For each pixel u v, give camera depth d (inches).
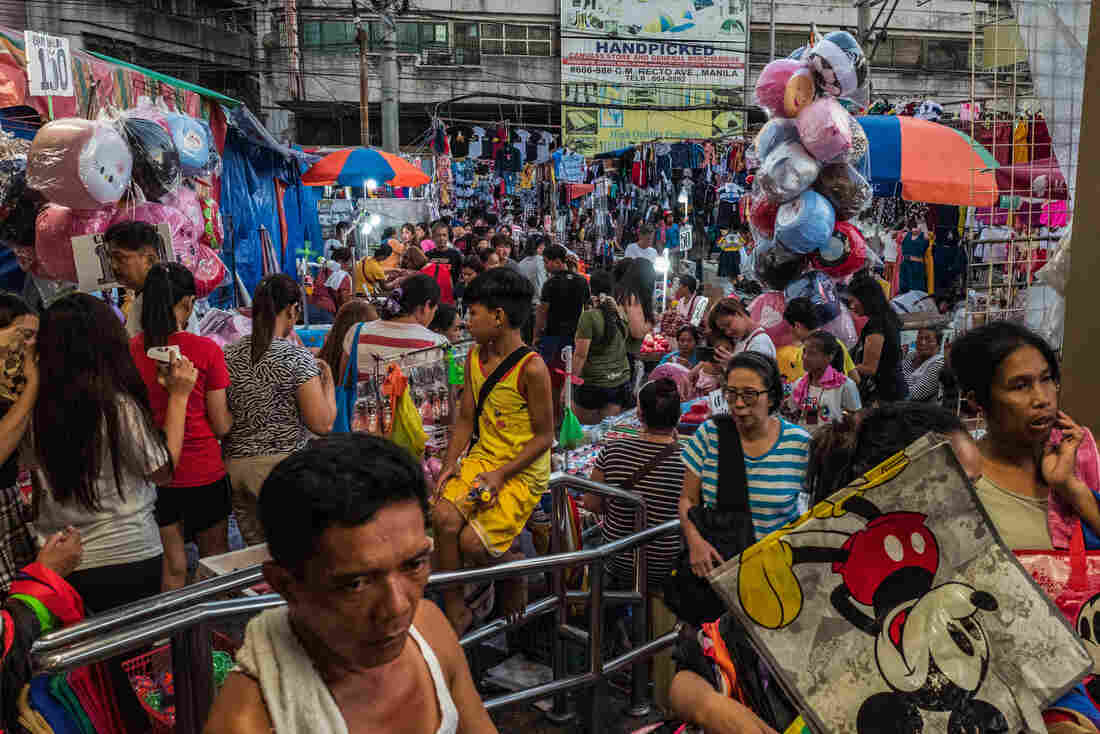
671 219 648.4
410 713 43.5
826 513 51.4
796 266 236.5
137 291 139.3
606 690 128.5
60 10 965.2
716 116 1339.8
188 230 220.2
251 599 80.4
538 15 1343.5
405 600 38.1
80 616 77.7
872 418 60.5
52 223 193.9
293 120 1314.0
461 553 124.9
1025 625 50.1
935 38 1381.6
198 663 77.2
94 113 244.7
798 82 206.8
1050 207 121.8
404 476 38.4
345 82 1298.0
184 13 1163.3
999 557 51.3
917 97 633.6
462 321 343.0
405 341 167.2
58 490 99.3
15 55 219.8
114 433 99.7
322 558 36.9
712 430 120.1
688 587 65.9
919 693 49.3
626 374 269.3
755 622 51.3
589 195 800.9
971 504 51.3
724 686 55.3
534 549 171.9
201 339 133.9
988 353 66.7
